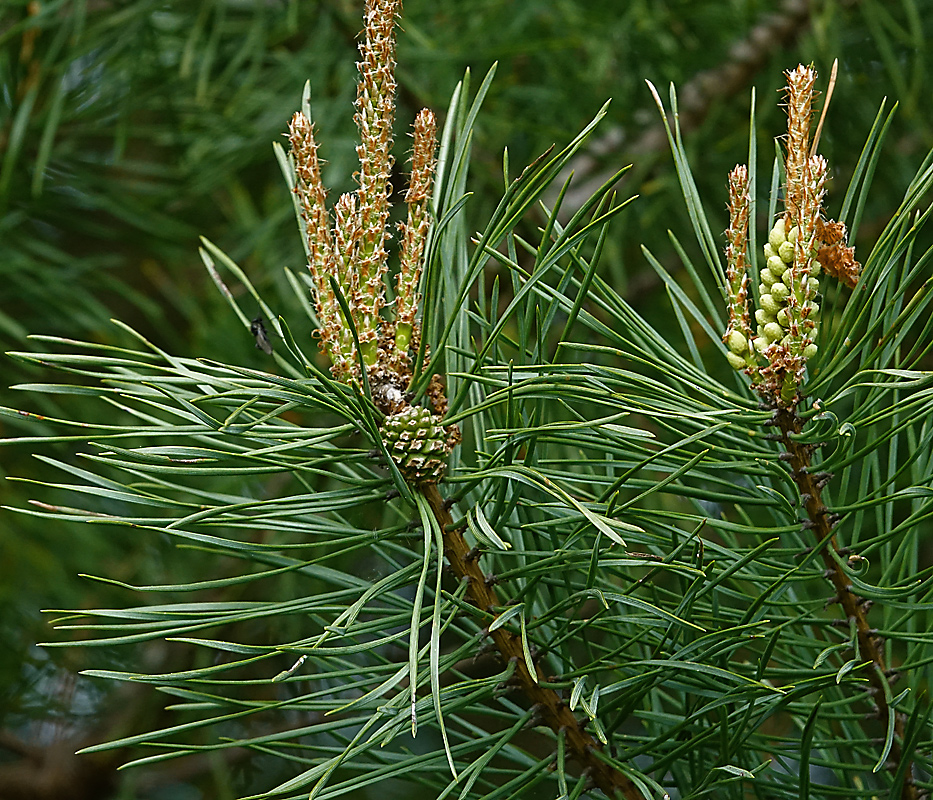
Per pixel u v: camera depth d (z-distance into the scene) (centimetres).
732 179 83
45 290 129
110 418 129
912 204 82
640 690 84
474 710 87
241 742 82
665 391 83
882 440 83
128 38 123
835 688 88
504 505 84
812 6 126
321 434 84
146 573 128
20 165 129
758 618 86
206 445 92
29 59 124
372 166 83
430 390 85
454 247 87
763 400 84
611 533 78
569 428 81
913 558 87
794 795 86
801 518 84
